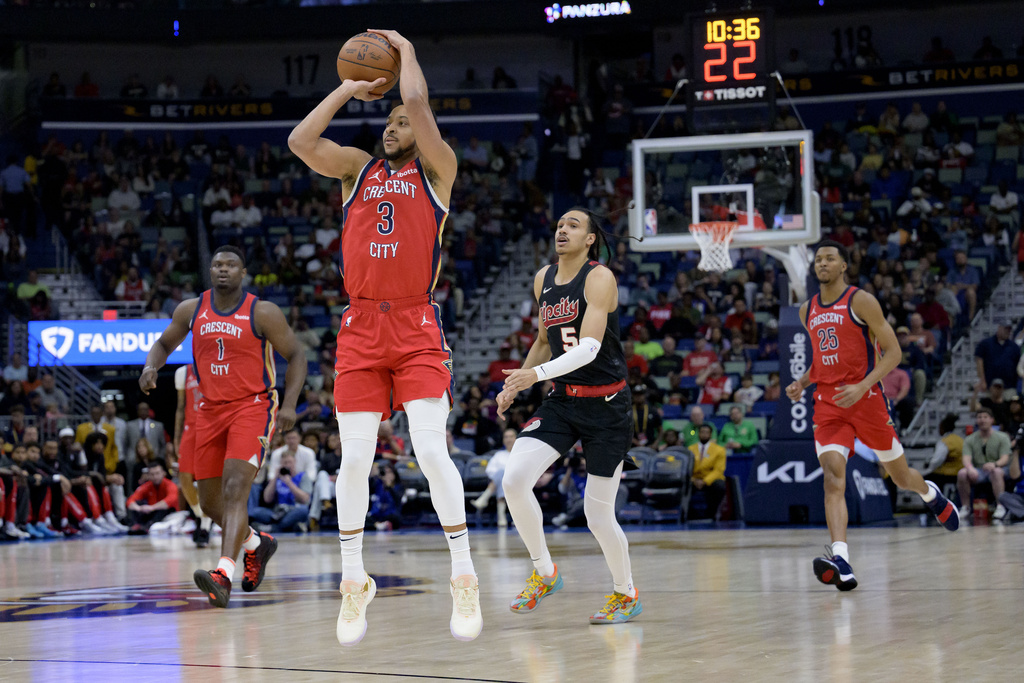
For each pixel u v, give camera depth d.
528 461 5.36
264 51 28.31
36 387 18.91
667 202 14.40
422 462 4.29
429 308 4.44
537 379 4.87
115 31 25.16
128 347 19.66
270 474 15.21
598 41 28.50
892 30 27.11
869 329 7.02
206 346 6.98
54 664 4.23
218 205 25.45
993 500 14.30
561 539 12.27
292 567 9.00
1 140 26.58
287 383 7.05
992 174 24.47
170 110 27.06
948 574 7.11
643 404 16.23
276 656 4.34
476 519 15.59
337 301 22.72
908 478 7.51
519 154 26.77
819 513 13.59
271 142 27.84
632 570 7.95
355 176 4.50
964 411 18.00
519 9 24.84
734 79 14.57
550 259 23.84
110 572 8.80
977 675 3.66
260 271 23.72
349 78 4.52
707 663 4.00
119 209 25.39
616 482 5.33
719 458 15.48
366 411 4.38
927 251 21.58
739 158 14.19
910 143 25.73
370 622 5.36
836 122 26.86
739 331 19.70
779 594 6.26
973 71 25.58
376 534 14.33
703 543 10.80
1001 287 20.92
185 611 6.06
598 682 3.64
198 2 26.56
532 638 4.75
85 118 26.61
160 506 15.42
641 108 27.67
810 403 13.58
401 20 25.17
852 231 22.66
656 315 20.69
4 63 26.91
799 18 27.53
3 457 14.73
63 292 23.20
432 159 4.39
